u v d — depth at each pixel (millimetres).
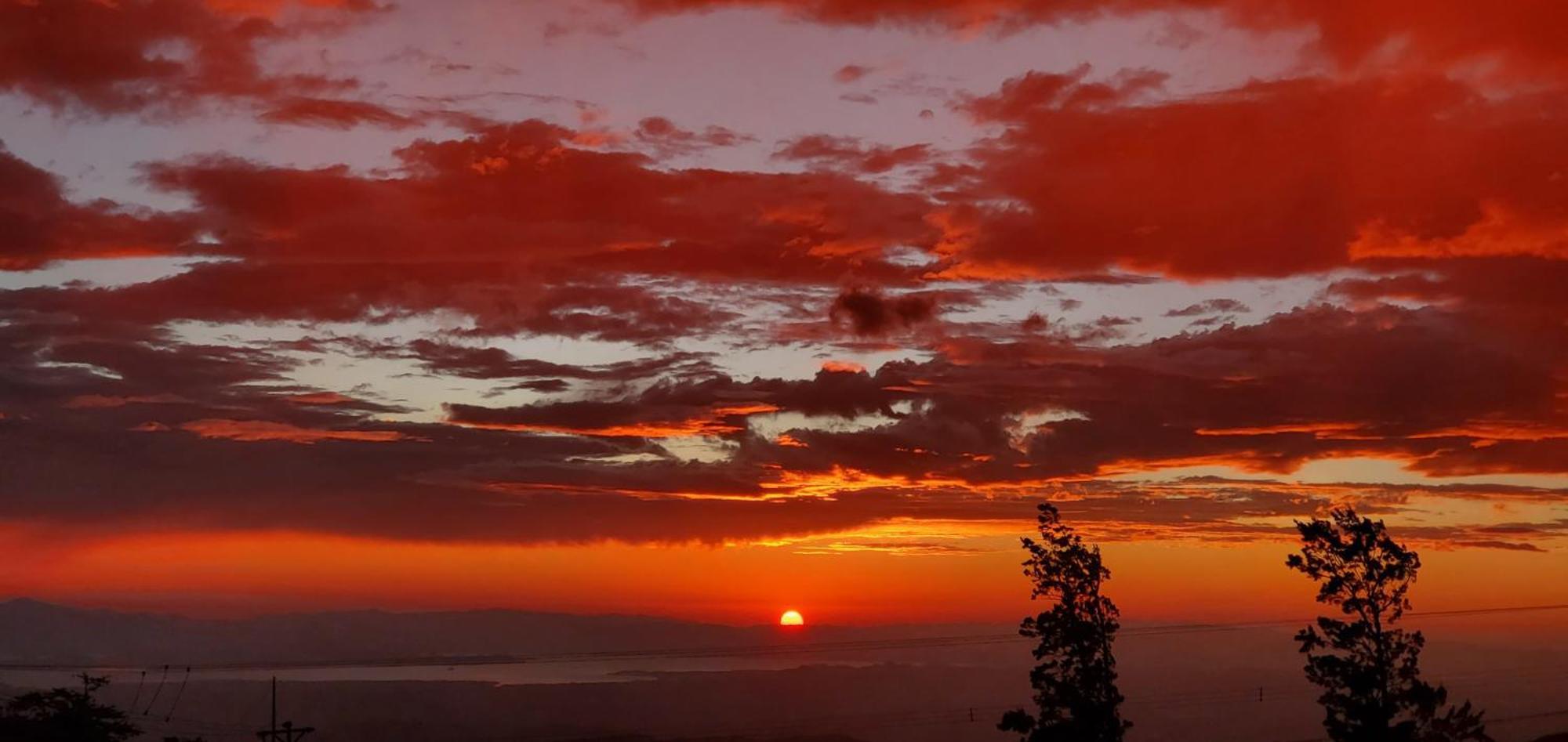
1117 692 55594
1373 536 50000
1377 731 48531
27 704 78188
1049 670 56031
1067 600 55906
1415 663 49375
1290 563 51406
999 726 56500
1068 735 54656
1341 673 49625
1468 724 51562
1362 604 49875
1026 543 56875
